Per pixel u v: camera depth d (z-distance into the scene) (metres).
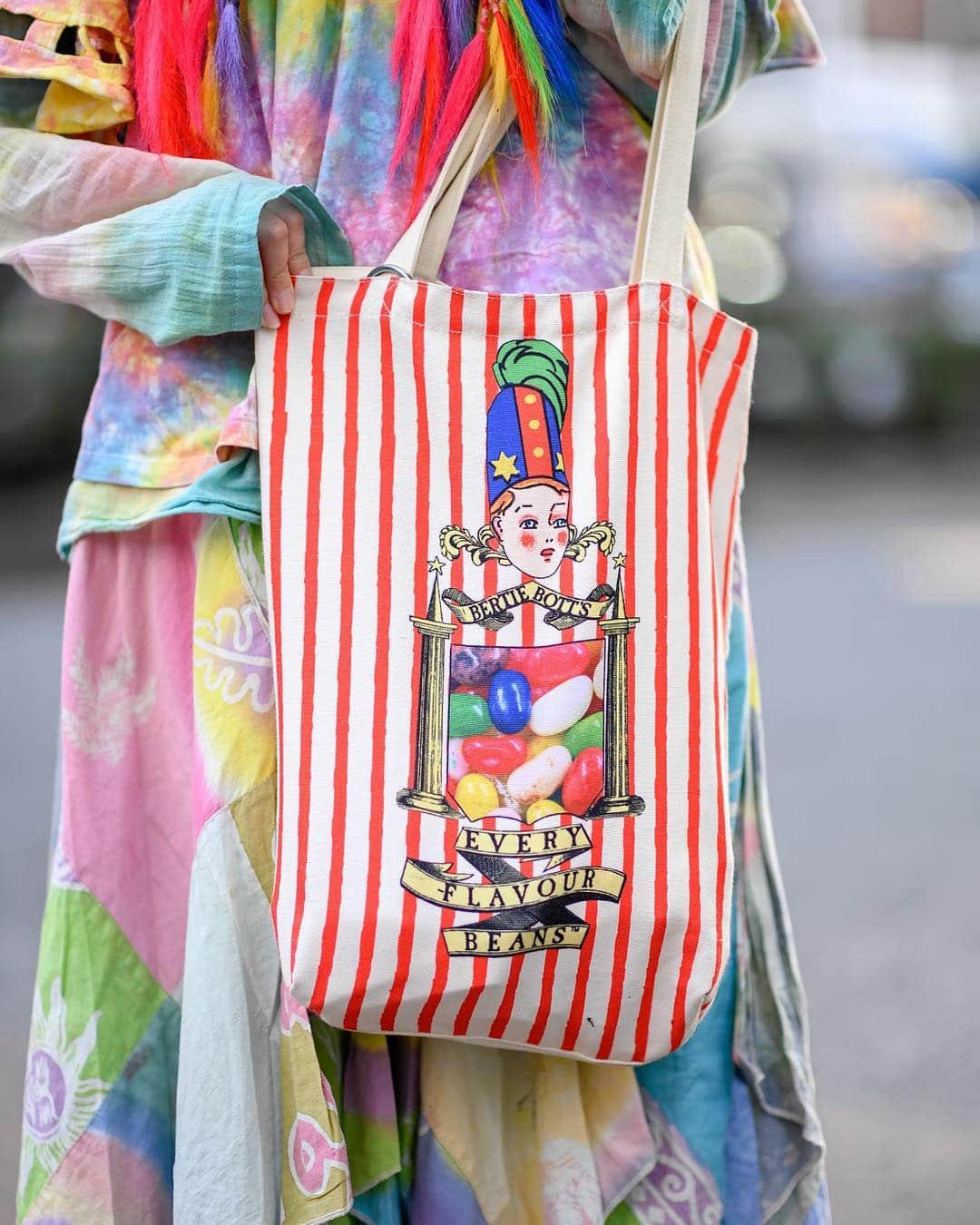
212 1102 1.56
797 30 1.93
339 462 1.54
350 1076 1.69
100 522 1.67
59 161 1.63
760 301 13.14
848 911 3.60
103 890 1.69
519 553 1.55
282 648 1.53
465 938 1.50
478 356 1.56
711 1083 1.78
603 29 1.66
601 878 1.53
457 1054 1.70
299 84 1.64
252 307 1.55
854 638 6.26
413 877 1.50
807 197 13.66
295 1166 1.59
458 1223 1.68
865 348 13.11
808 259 13.45
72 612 1.70
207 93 1.66
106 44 1.66
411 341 1.55
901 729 5.01
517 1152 1.75
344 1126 1.68
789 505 9.84
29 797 4.39
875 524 9.00
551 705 1.54
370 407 1.54
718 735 1.57
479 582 1.54
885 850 3.97
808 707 5.27
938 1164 2.61
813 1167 1.80
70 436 9.51
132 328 1.66
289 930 1.50
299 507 1.54
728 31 1.71
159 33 1.62
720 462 1.67
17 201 1.65
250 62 1.67
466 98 1.61
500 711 1.53
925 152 14.17
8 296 9.32
